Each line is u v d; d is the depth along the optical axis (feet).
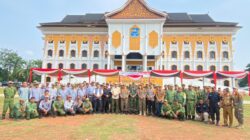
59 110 50.01
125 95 56.34
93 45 201.98
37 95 49.44
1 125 39.04
